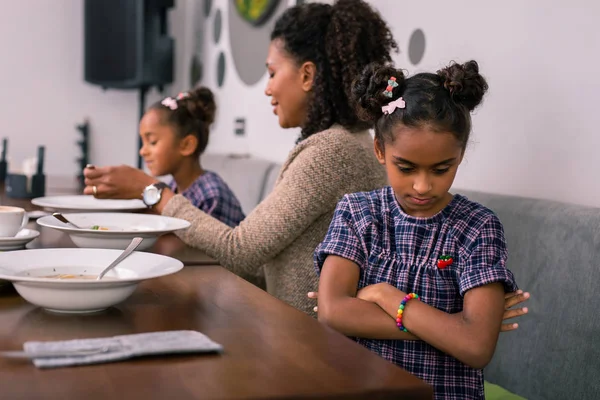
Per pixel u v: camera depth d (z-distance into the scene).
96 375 0.63
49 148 4.62
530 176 1.72
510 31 1.79
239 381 0.62
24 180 2.32
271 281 1.55
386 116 1.06
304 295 1.46
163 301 0.93
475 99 1.07
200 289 1.00
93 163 4.72
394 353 1.08
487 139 1.89
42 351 0.66
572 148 1.59
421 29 2.18
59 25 4.58
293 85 1.62
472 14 1.94
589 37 1.54
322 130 1.56
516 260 1.48
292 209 1.43
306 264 1.47
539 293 1.40
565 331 1.32
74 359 0.65
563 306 1.34
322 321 1.08
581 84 1.57
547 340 1.36
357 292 1.12
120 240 1.29
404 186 1.06
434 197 1.06
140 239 1.02
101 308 0.86
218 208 2.03
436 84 1.05
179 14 4.71
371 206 1.19
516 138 1.77
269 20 3.29
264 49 3.36
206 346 0.70
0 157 3.01
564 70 1.62
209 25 4.24
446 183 1.05
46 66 4.58
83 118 4.67
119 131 4.77
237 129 3.76
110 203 1.97
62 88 4.62
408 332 1.03
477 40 1.92
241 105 3.71
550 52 1.66
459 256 1.10
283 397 0.59
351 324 1.04
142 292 0.98
